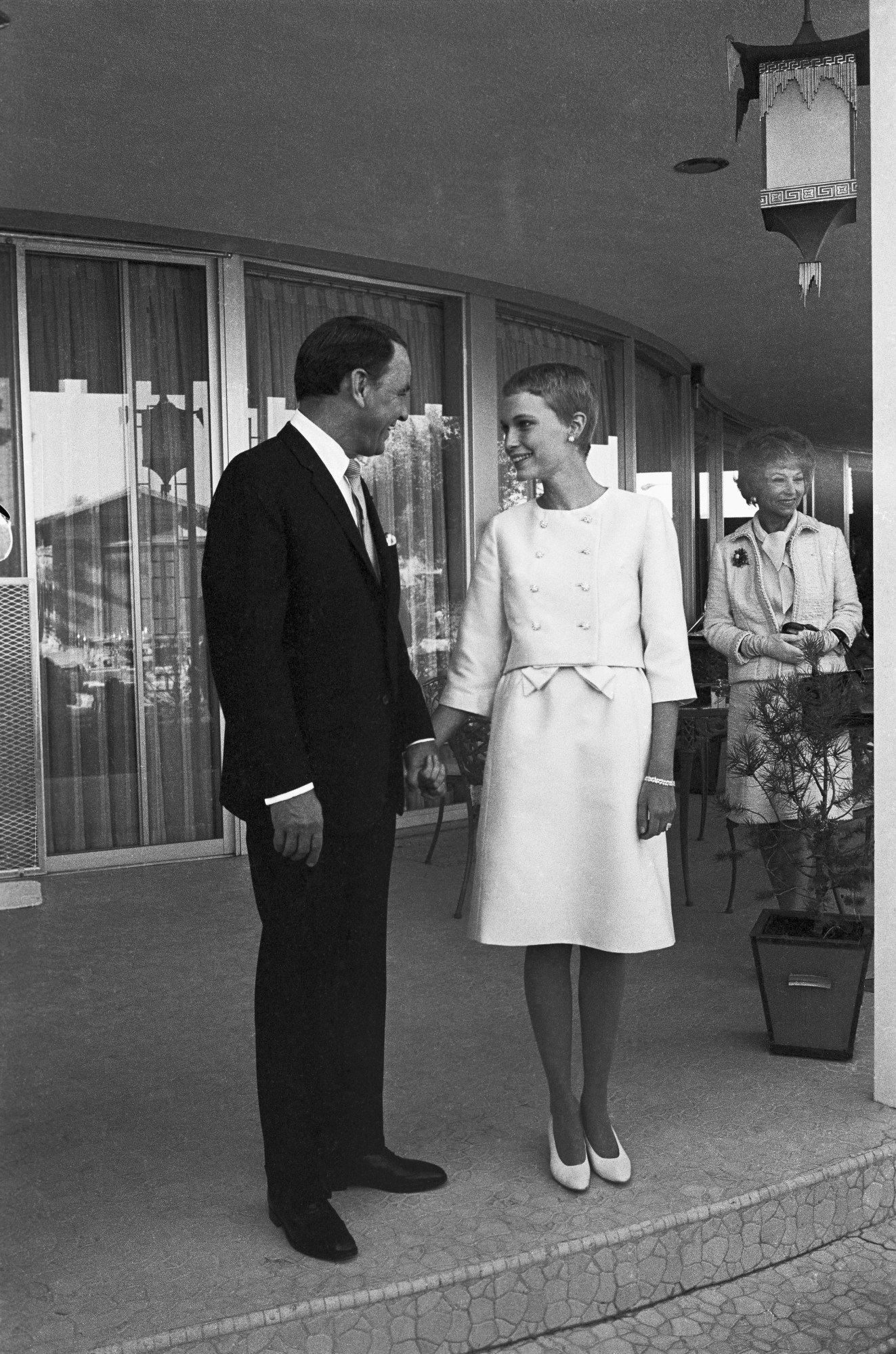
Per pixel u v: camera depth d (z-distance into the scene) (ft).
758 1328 7.41
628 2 11.80
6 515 14.75
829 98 9.92
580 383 8.23
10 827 17.90
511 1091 9.90
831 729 11.18
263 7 11.66
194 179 16.33
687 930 14.93
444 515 22.89
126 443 18.85
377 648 7.80
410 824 21.88
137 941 14.78
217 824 19.76
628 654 8.18
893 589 9.27
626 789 8.00
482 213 18.12
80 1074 10.52
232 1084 10.28
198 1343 6.59
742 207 18.03
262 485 7.38
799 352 30.17
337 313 21.06
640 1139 8.83
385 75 13.25
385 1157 8.19
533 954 8.27
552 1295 7.33
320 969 7.93
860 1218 8.48
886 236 9.25
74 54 12.54
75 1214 7.97
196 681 19.52
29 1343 6.51
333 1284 7.02
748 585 13.16
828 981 10.35
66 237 18.08
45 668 18.49
